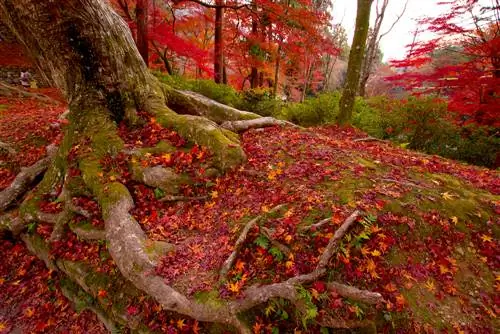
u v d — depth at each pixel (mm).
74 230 4895
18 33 5703
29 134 8430
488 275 3625
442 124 7922
